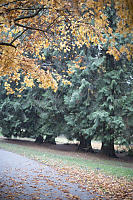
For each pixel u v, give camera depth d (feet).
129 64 51.11
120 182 26.91
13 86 67.97
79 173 30.99
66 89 57.98
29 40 23.43
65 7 15.60
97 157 52.31
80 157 50.60
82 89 50.70
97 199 18.92
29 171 29.60
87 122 52.54
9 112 69.62
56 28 21.48
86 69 50.75
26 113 69.62
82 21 18.44
